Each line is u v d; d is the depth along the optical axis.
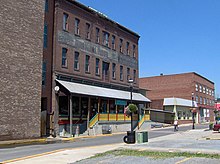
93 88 38.50
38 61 29.33
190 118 73.50
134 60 50.53
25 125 27.34
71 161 15.02
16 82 26.78
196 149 17.98
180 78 75.75
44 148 21.66
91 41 39.97
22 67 27.52
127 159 14.95
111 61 44.03
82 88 35.62
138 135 24.39
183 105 68.94
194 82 75.00
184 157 15.09
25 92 27.62
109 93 40.34
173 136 32.78
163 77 77.75
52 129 32.16
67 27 35.91
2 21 25.94
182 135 34.16
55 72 33.47
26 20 28.36
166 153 16.58
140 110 47.66
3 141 24.67
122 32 47.38
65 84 33.44
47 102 32.41
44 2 30.69
